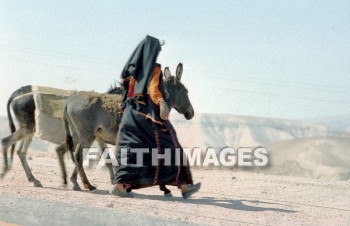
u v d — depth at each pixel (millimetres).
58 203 8602
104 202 9281
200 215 8250
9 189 10727
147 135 10289
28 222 7305
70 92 12867
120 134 10484
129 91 10492
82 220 7410
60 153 12406
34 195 9781
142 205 9156
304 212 9242
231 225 7406
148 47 10234
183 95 11984
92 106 11727
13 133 13016
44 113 12352
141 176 10297
